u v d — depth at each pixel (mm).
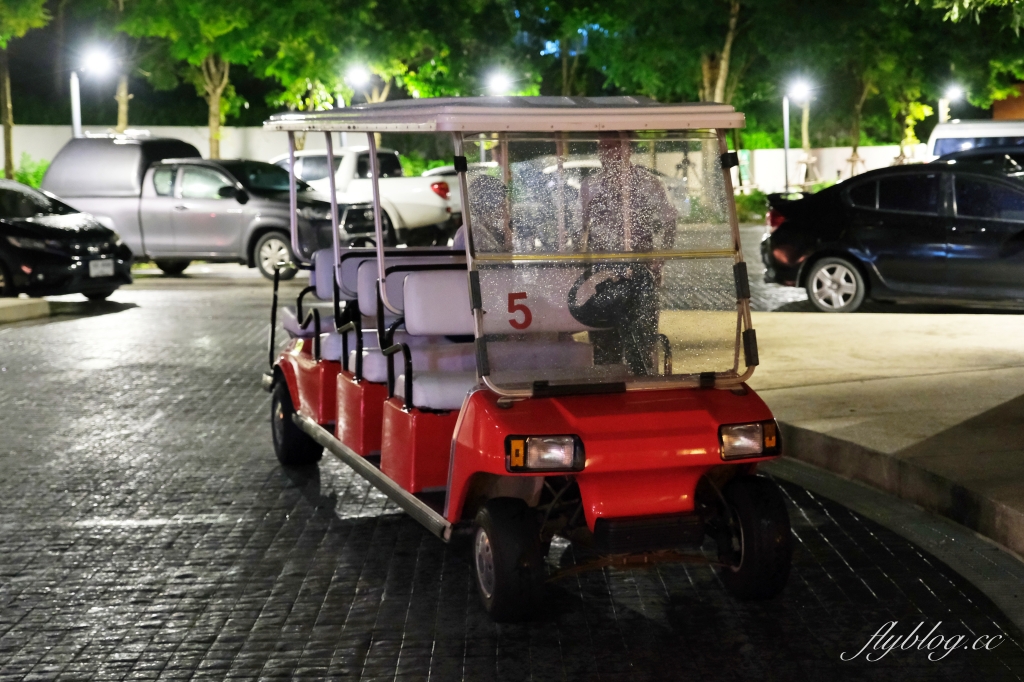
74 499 6441
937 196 11914
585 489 4430
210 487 6680
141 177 18016
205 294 15789
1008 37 31844
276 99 33625
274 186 18203
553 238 4594
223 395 9148
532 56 32844
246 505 6328
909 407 7441
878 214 12156
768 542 4648
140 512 6203
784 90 33625
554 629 4590
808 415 7320
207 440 7781
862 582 5035
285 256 17594
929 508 5953
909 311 12648
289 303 14648
